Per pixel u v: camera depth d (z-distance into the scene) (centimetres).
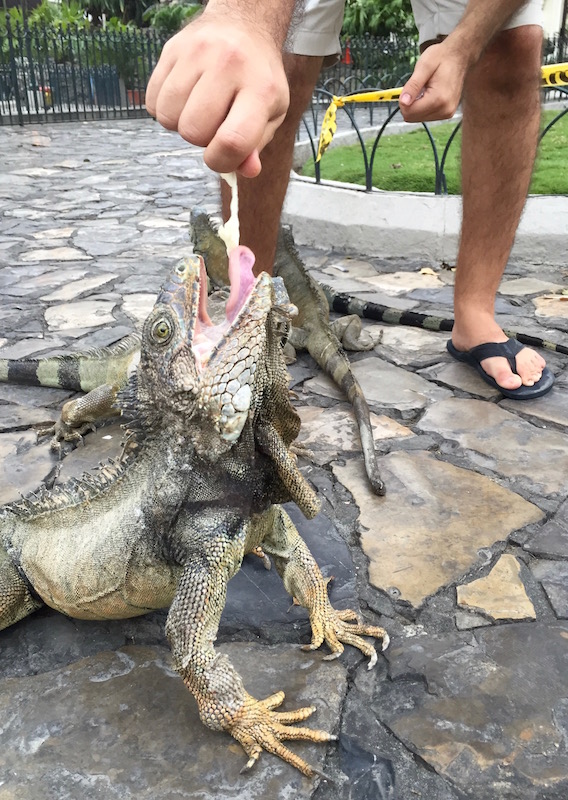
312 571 64
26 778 51
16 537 66
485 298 113
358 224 193
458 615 66
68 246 205
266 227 104
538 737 53
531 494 84
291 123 97
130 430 59
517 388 107
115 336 136
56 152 399
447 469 90
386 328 140
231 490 56
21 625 67
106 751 53
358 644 62
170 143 436
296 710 55
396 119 461
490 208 106
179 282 53
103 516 61
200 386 52
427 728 54
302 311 124
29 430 104
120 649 64
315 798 49
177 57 46
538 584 70
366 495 85
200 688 52
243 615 66
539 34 96
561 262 178
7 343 134
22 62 600
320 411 107
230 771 51
